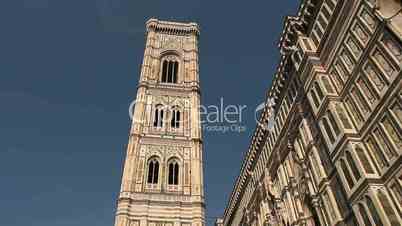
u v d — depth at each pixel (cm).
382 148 2311
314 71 3144
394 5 2366
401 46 2194
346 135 2558
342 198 2712
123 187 5603
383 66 2364
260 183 4622
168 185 5847
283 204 3847
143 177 5866
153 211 5453
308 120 3441
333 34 3039
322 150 3122
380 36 2398
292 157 3756
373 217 2189
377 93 2400
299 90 3622
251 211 4981
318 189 3066
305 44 3431
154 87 7481
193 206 5581
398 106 2197
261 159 4741
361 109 2589
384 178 2242
